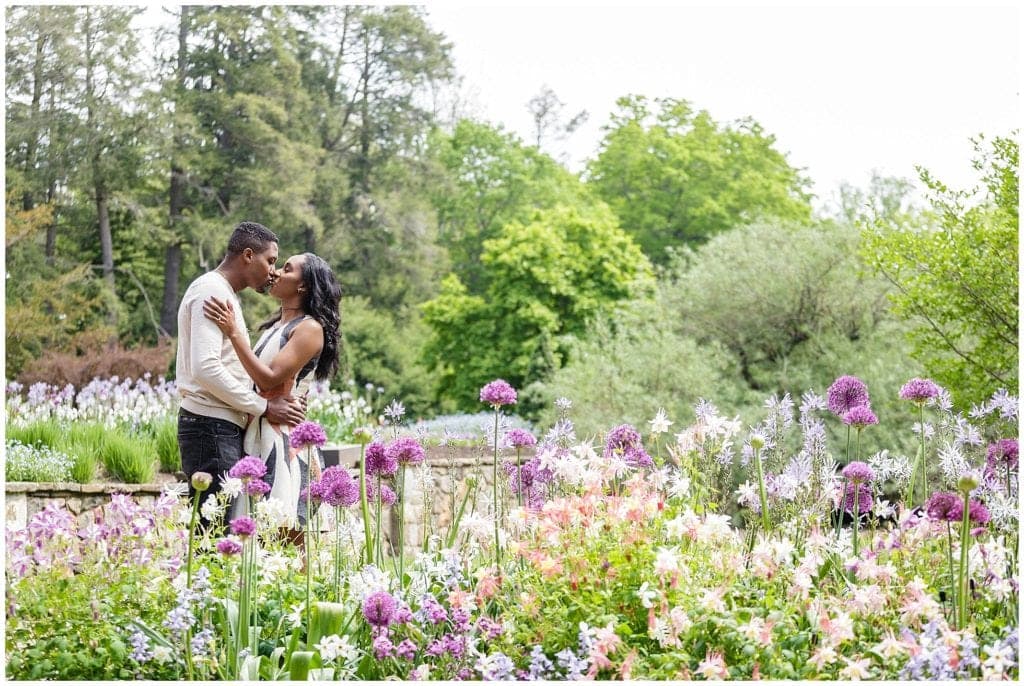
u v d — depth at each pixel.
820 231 13.01
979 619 2.97
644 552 2.91
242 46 23.66
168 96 21.73
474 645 2.85
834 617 2.81
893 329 11.51
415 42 26.00
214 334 4.03
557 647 2.85
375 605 2.74
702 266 13.37
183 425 4.07
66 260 20.75
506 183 28.73
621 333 13.02
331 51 25.89
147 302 20.78
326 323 4.36
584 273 19.12
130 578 3.07
